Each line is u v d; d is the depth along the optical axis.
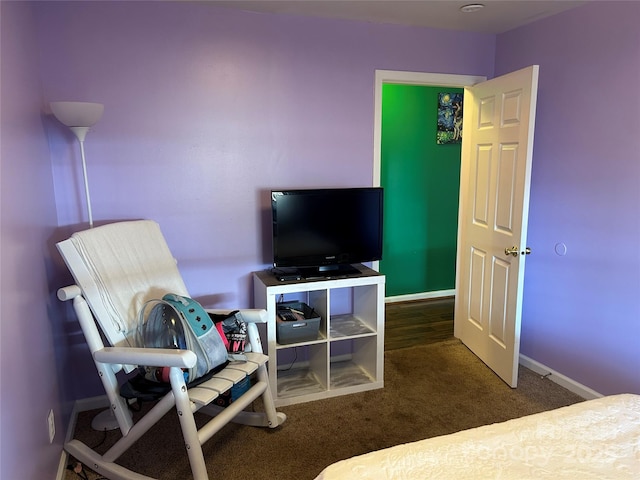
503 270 2.88
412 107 4.37
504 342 2.90
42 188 2.18
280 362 3.08
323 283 2.64
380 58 3.00
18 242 1.67
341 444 2.30
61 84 2.40
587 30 2.53
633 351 2.39
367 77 2.99
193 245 2.78
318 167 2.98
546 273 2.91
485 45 3.24
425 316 4.22
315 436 2.37
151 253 2.41
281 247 2.71
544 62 2.84
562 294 2.80
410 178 4.49
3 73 1.62
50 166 2.40
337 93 2.94
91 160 2.51
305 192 2.68
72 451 2.13
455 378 2.98
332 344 3.16
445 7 2.62
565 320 2.79
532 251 3.01
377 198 2.82
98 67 2.46
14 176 1.68
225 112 2.73
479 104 3.12
